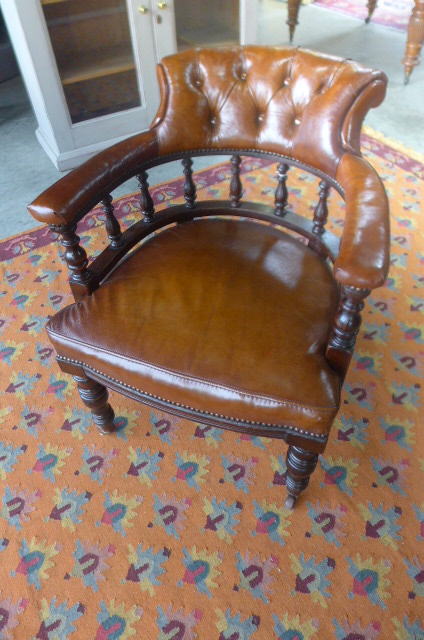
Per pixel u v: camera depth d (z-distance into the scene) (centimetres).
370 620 100
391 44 354
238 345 94
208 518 117
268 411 89
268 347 93
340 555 110
